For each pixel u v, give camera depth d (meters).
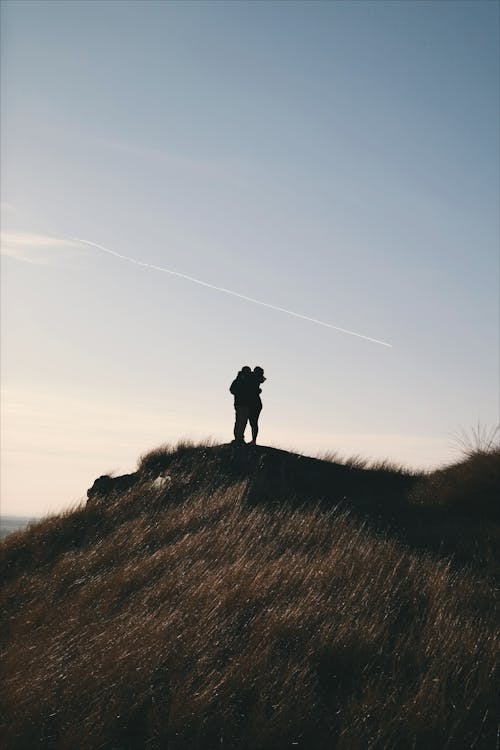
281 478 15.55
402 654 6.82
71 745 5.75
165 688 6.45
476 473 13.68
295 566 9.08
